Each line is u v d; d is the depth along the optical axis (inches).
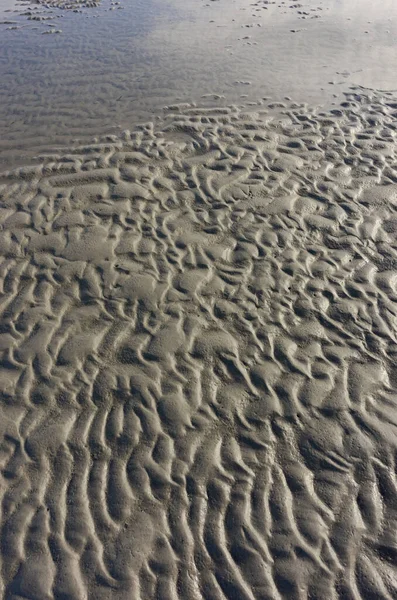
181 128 329.1
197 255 229.8
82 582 132.3
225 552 135.9
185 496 147.4
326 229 240.4
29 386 179.5
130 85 391.2
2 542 141.0
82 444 161.5
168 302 207.5
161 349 188.5
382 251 226.2
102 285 216.7
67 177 287.1
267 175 279.1
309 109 341.4
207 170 286.4
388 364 180.2
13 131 340.2
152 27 507.5
